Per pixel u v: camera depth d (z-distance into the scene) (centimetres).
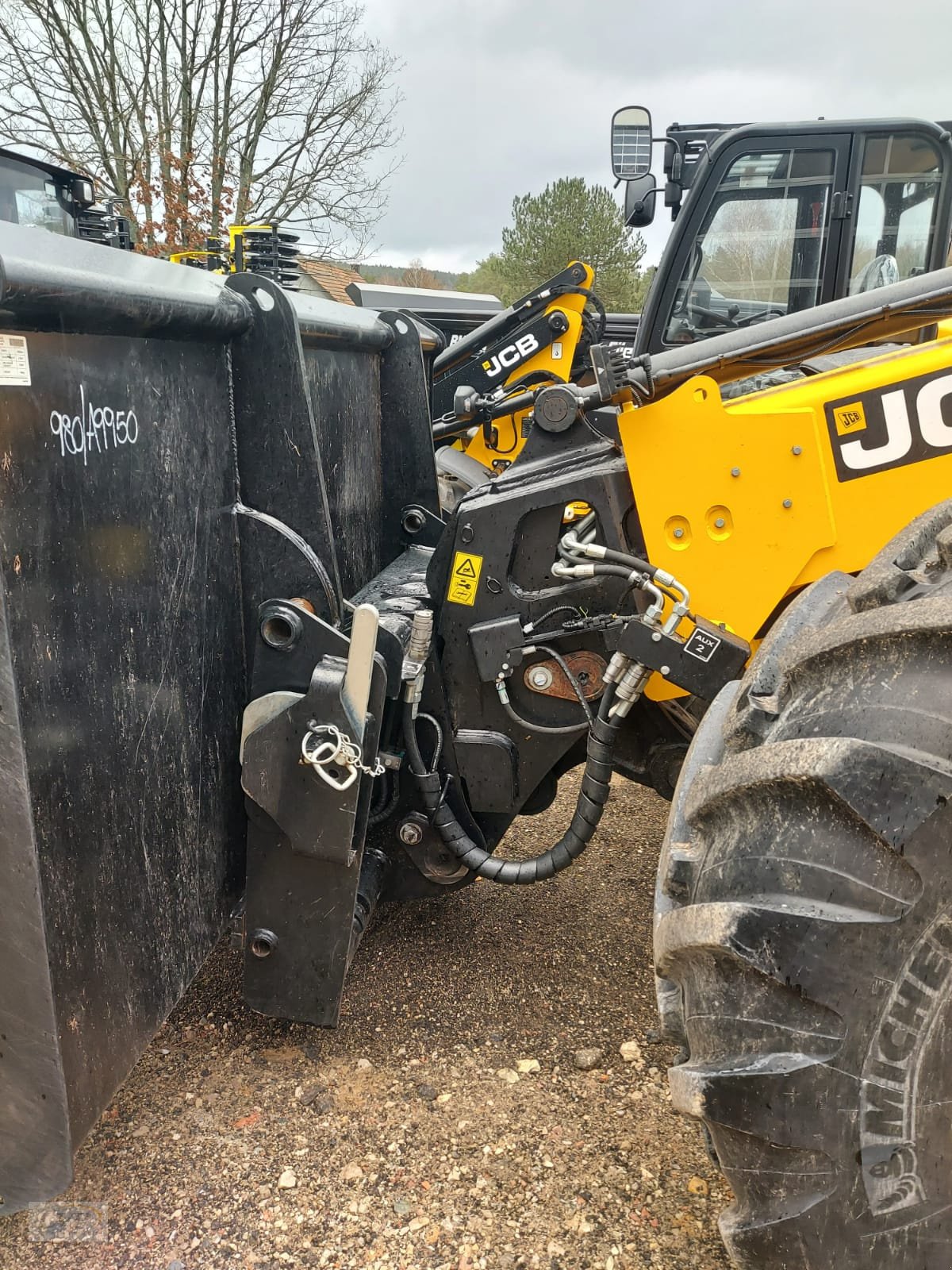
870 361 199
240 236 591
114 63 1448
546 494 193
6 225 131
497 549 197
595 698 205
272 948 191
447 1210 167
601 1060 205
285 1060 204
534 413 200
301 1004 195
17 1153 142
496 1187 172
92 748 141
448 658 207
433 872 222
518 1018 219
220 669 181
